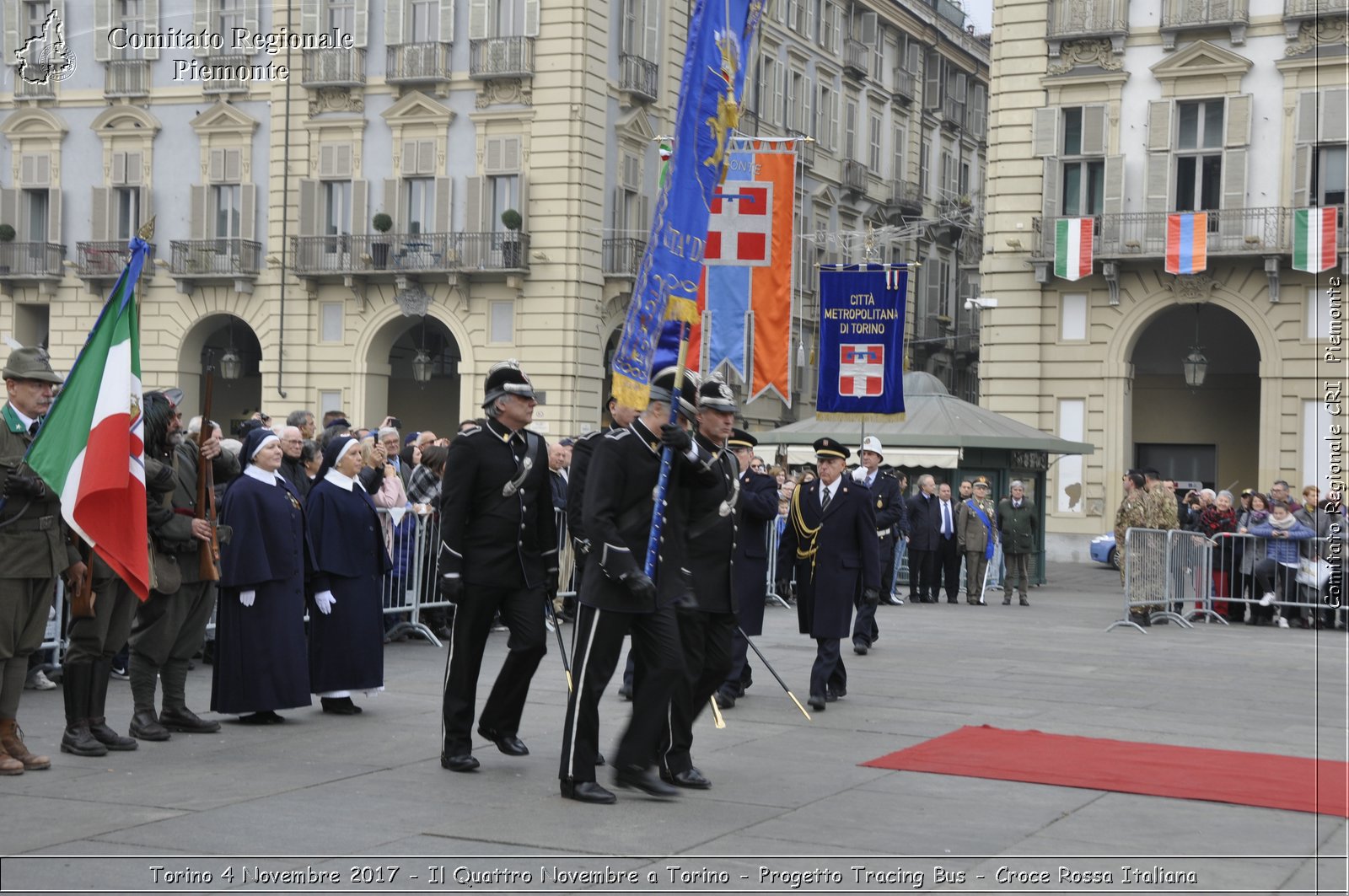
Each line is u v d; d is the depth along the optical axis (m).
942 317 54.88
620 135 38.03
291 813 7.37
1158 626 20.11
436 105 37.28
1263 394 33.28
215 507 10.21
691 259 8.58
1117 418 34.69
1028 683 13.49
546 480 9.00
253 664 10.09
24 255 40.19
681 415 8.59
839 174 48.94
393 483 15.53
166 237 39.50
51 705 10.84
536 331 36.59
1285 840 7.32
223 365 39.00
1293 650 17.28
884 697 12.35
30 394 8.35
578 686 7.93
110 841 6.73
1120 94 34.50
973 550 23.53
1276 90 33.06
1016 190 35.59
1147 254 33.84
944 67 57.34
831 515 11.81
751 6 9.16
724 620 8.91
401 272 37.19
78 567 8.70
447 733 8.65
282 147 38.62
